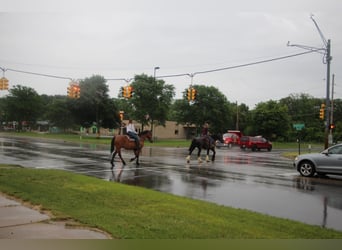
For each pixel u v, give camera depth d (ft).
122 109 203.00
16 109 290.97
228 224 23.34
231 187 42.75
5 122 369.91
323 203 34.01
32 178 40.34
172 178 49.39
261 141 157.89
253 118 275.18
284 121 271.28
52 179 40.19
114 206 27.40
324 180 50.67
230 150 148.77
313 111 350.23
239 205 32.55
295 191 40.73
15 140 148.56
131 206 27.53
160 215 24.81
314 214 29.55
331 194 38.93
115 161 71.72
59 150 97.71
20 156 75.77
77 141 160.56
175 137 304.50
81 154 86.22
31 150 94.07
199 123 241.55
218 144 176.76
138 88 185.57
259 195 37.81
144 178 48.88
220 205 30.73
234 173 57.00
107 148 112.88
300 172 55.06
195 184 44.42
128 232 20.84
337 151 52.54
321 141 311.88
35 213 25.11
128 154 91.45
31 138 176.76
